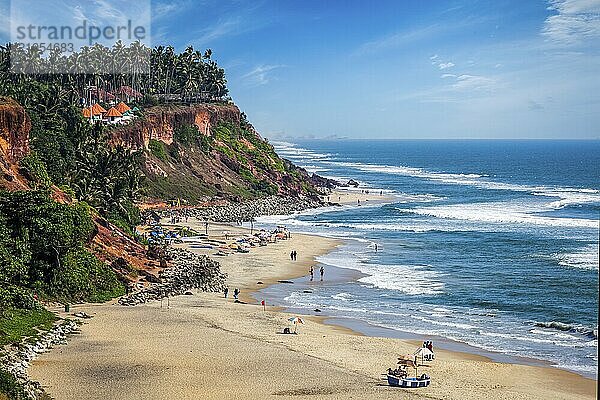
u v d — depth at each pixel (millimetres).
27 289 54688
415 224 122062
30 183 71750
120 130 134375
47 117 104625
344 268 82750
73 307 56531
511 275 77750
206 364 43156
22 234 57156
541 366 46938
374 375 42750
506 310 62875
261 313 59594
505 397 39625
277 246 98250
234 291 69625
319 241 103062
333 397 38031
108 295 61281
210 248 93625
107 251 69938
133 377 40000
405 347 50219
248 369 42594
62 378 39000
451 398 38875
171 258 79625
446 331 55938
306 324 56594
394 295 68750
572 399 39875
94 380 39094
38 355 42719
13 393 34125
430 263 85625
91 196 89375
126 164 106312
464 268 82250
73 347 45062
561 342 52969
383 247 97812
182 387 38812
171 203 131375
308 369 43156
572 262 85312
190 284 69312
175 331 50844
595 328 56562
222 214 129625
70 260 60656
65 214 60562
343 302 65750
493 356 49375
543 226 117625
